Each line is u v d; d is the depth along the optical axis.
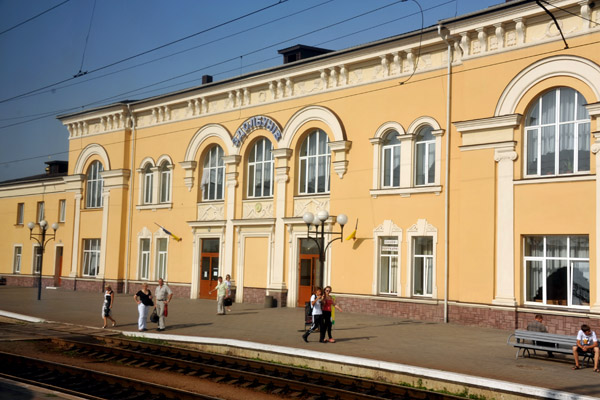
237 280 32.59
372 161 27.19
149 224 38.12
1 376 14.16
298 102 30.55
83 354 18.14
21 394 11.53
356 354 16.02
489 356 16.14
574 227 20.84
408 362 14.91
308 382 14.09
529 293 22.08
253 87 32.69
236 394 13.24
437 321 24.16
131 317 26.08
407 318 25.14
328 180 29.52
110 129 40.97
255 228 32.00
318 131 30.11
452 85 24.62
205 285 34.53
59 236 45.19
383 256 26.80
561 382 12.87
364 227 27.22
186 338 19.41
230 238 33.12
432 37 24.97
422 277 25.48
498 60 23.05
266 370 15.50
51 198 46.78
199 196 35.59
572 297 21.08
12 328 23.34
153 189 38.09
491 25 23.03
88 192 42.94
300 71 30.08
